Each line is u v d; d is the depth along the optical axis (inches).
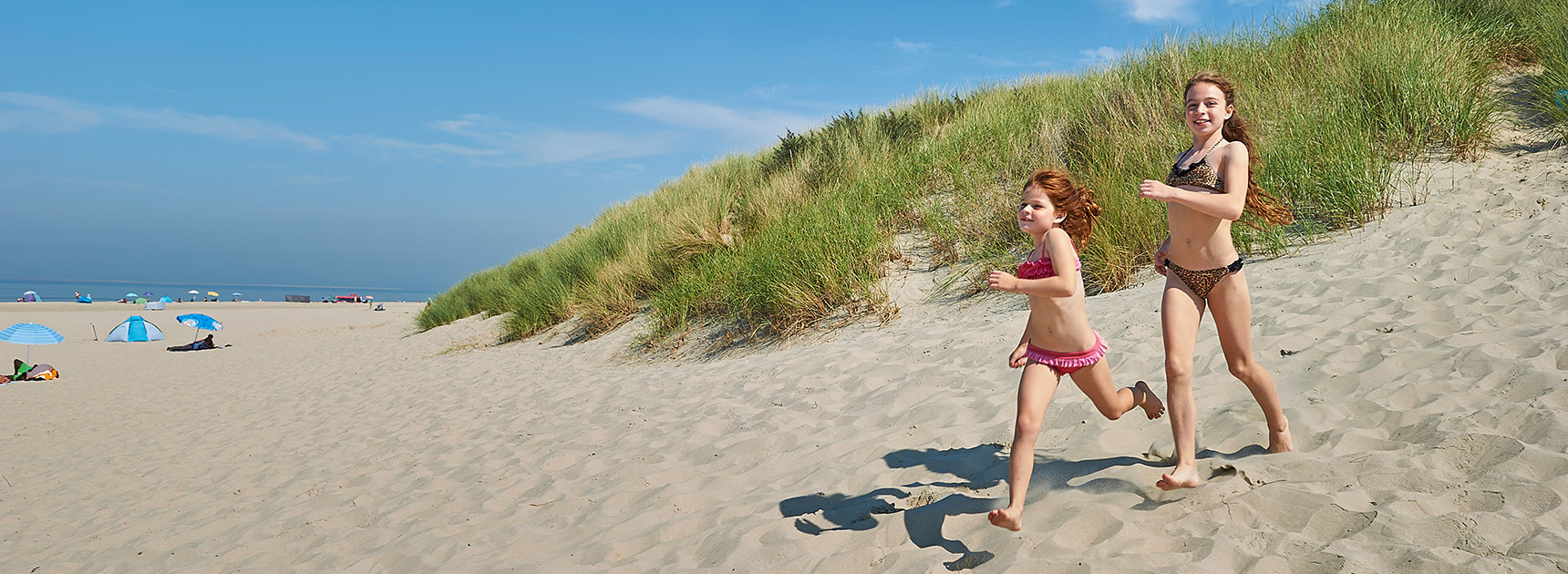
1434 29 361.4
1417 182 285.1
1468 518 91.0
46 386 520.4
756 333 349.4
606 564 131.1
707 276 403.2
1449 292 181.6
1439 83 321.7
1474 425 114.9
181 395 458.9
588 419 243.0
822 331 324.8
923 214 393.4
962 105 557.6
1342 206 271.0
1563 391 119.1
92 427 373.4
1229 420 137.6
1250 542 95.8
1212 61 404.5
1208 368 167.6
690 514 149.2
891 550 114.1
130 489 251.3
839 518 129.3
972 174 398.3
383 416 316.5
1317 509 100.1
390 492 203.0
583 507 164.4
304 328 1044.5
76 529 214.1
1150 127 358.6
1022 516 115.5
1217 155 111.8
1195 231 113.1
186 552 180.4
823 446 171.9
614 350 398.9
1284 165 294.4
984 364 207.5
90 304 1983.3
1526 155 294.0
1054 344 109.3
